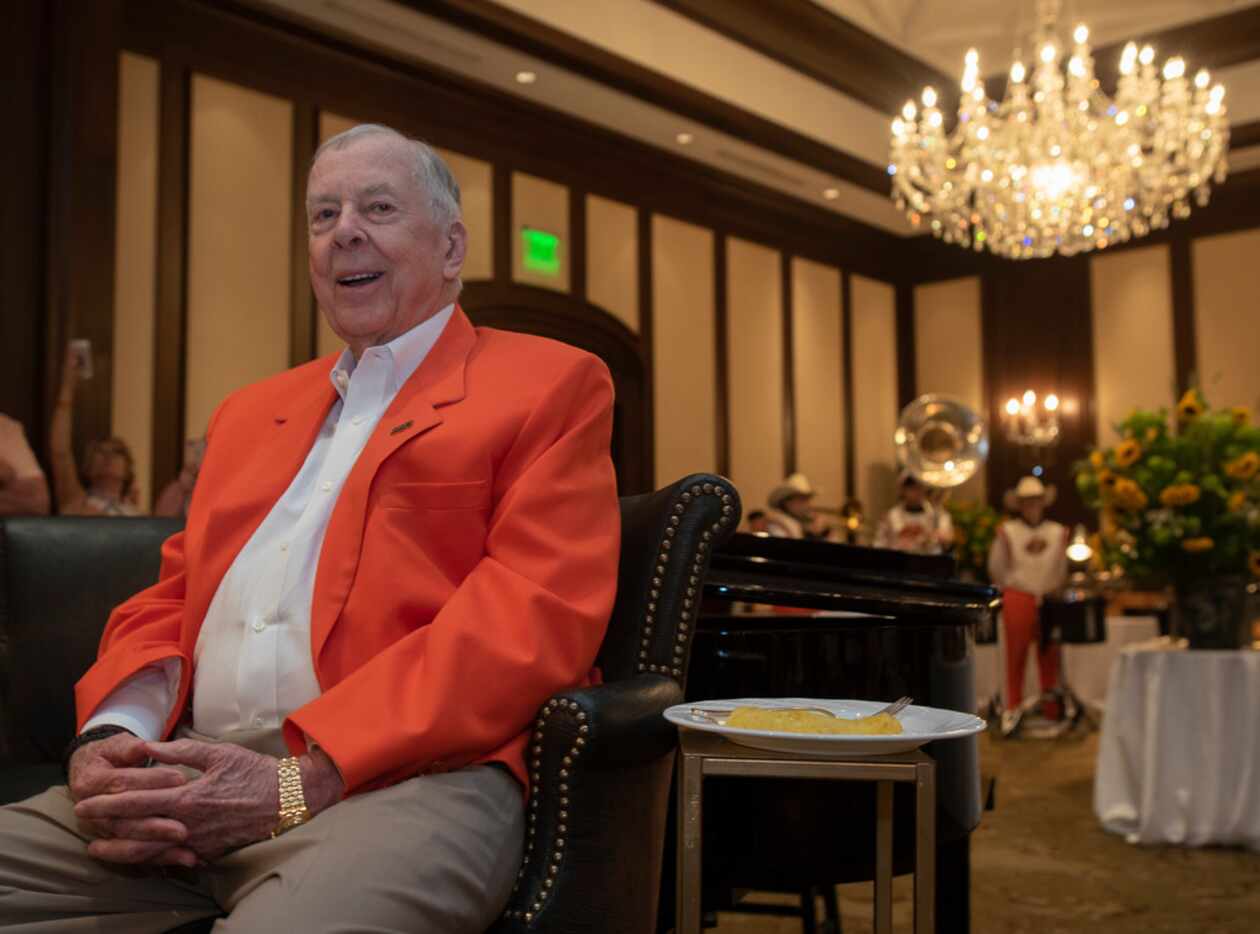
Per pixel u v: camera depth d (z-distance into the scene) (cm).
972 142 717
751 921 337
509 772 152
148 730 173
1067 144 693
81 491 497
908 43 866
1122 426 455
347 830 140
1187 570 443
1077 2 828
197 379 607
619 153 827
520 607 154
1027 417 956
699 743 154
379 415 179
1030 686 786
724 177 902
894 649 215
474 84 727
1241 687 427
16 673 249
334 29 657
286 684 163
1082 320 1020
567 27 689
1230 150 873
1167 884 373
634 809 154
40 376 533
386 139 183
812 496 838
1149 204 753
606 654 175
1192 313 967
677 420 878
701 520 174
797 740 145
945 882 240
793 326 987
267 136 643
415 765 147
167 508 479
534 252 778
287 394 198
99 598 255
